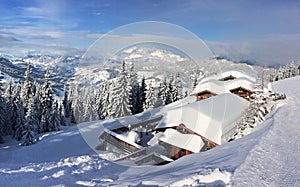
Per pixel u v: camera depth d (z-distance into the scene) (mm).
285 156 8391
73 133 26875
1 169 11289
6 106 41469
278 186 6203
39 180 9211
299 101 20016
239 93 29953
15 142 38219
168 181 6910
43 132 40656
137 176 8391
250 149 9273
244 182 6352
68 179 9117
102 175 9195
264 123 15297
